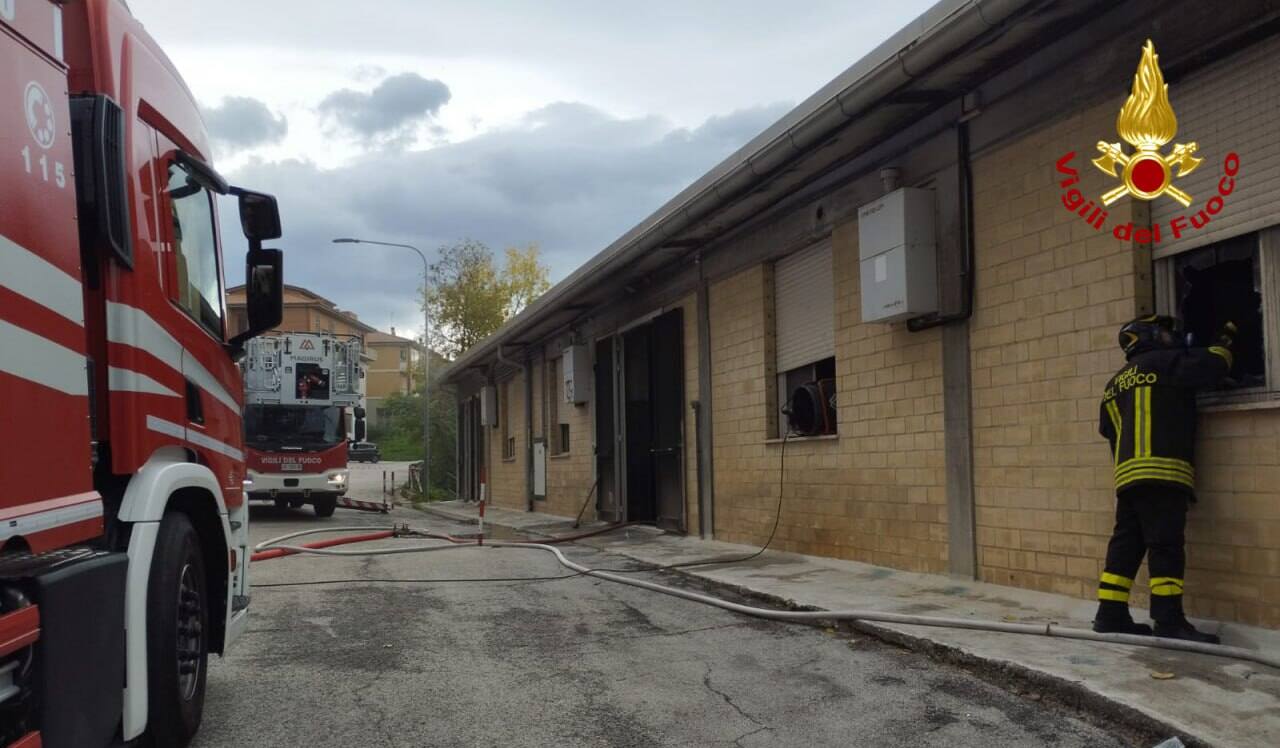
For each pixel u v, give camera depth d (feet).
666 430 45.75
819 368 34.22
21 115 10.41
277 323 18.20
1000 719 15.76
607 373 54.39
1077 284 22.04
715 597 27.76
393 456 234.17
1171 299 20.31
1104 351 21.34
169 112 15.51
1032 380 23.36
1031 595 23.17
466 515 72.33
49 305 10.81
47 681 10.07
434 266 139.33
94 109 12.86
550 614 25.85
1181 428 18.20
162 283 14.53
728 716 16.42
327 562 37.86
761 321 36.88
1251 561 18.11
